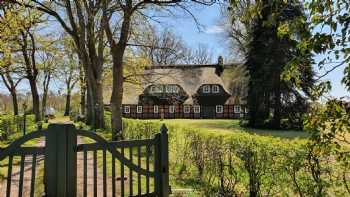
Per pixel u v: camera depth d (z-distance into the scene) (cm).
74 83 5419
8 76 4322
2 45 2100
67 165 606
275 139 697
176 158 1294
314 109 383
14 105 4509
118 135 2131
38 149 603
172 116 7212
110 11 2359
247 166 723
